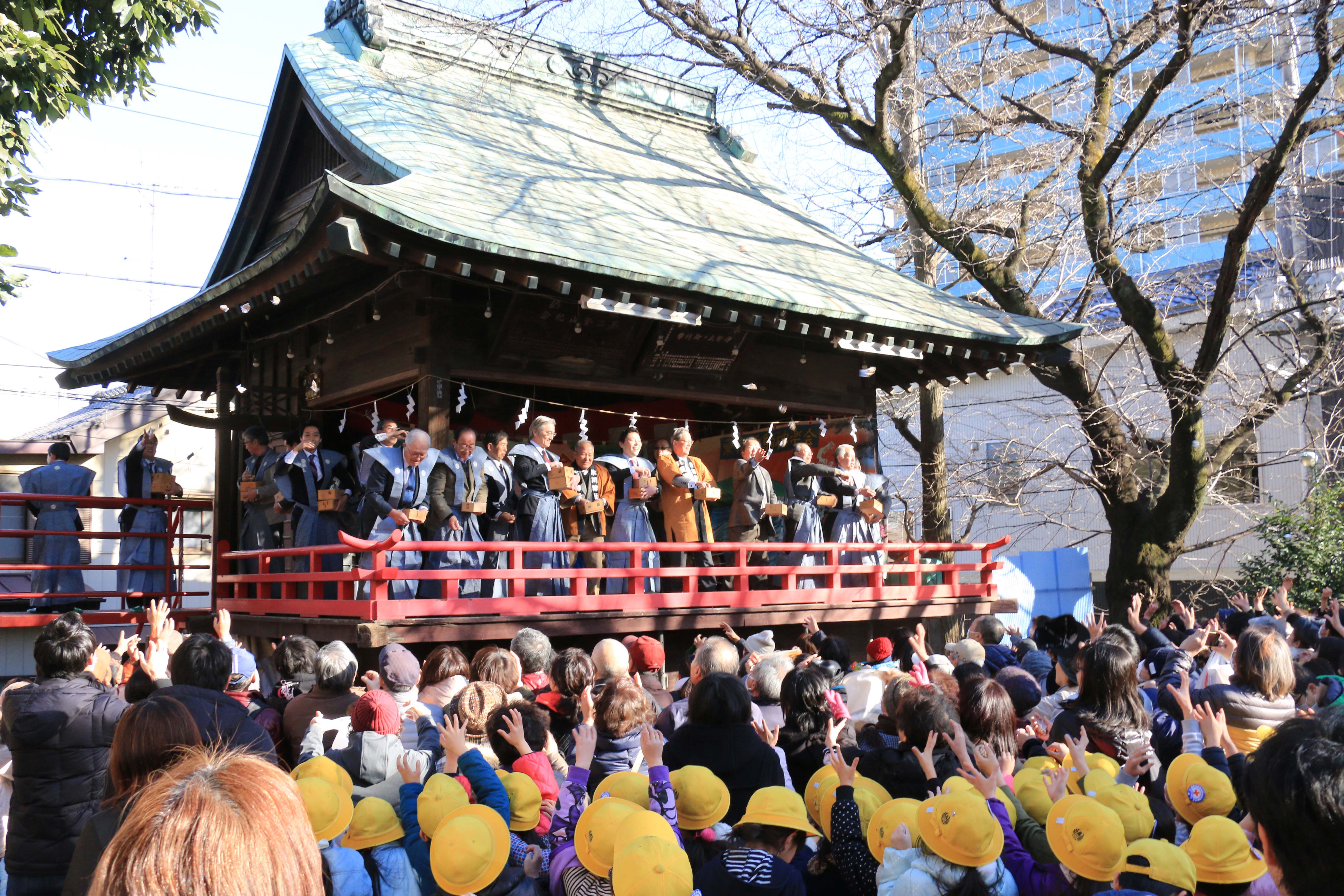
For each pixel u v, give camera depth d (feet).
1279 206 55.57
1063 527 71.05
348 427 35.94
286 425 34.83
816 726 13.66
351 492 29.89
